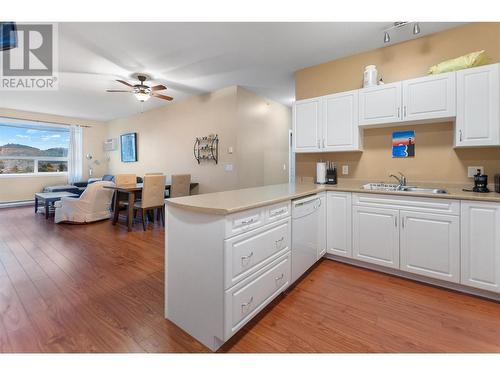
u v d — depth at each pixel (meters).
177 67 3.50
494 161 2.32
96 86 4.29
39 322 1.70
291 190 2.42
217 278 1.44
